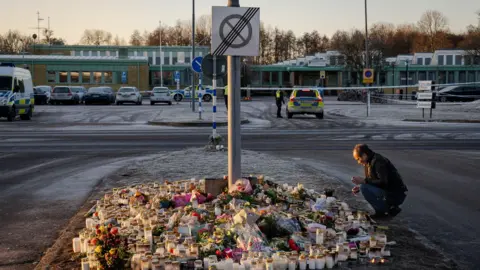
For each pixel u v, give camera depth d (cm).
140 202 781
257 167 1193
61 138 1964
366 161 825
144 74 7025
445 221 796
